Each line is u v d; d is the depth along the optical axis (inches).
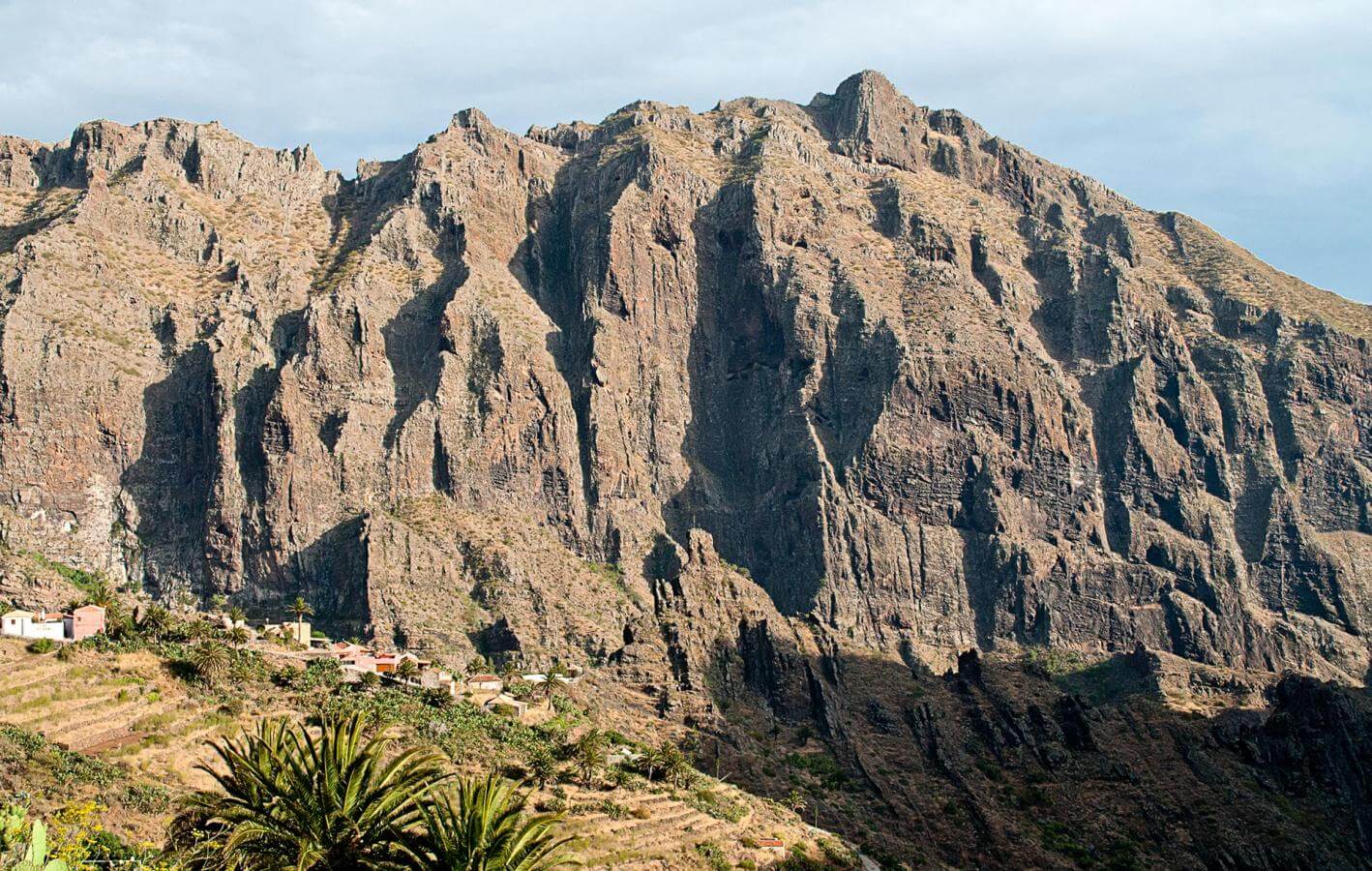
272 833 3887.8
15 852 2534.5
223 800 4040.4
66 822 3885.3
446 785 4367.6
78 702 7027.6
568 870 6850.4
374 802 3991.1
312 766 4136.3
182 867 3887.8
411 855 3882.9
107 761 6348.4
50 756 6112.2
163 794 5974.4
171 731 6884.8
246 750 6633.9
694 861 7406.5
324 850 3878.0
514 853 3905.0
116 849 4160.9
